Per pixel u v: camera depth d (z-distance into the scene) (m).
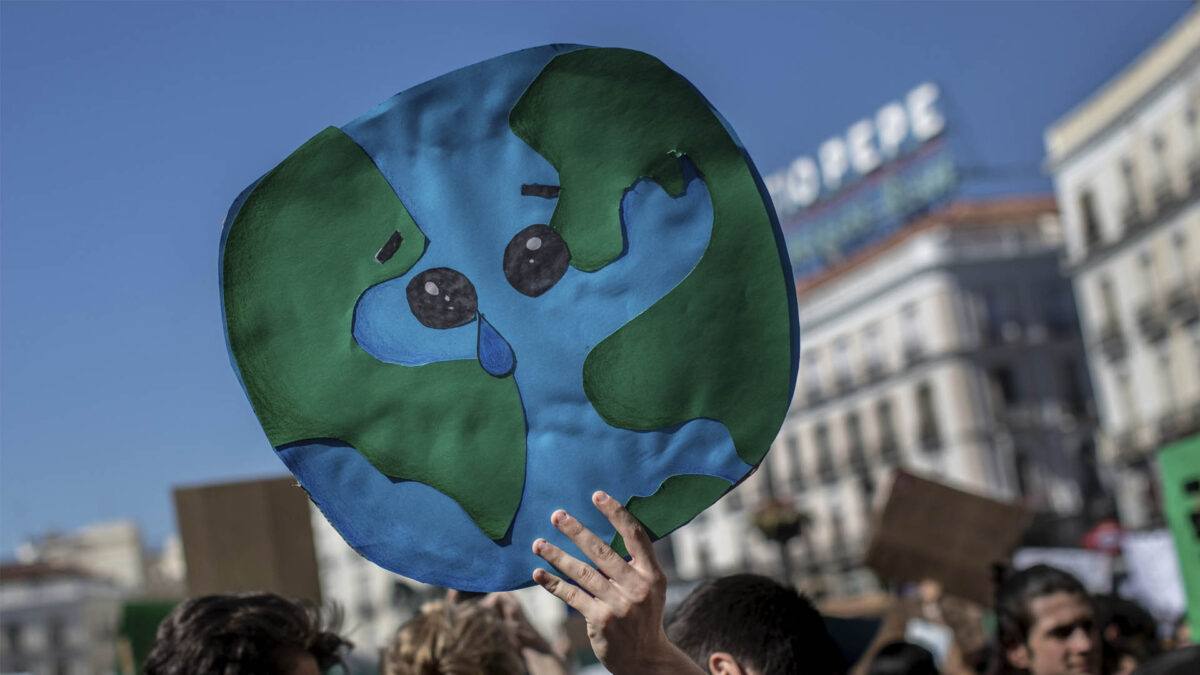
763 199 1.75
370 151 1.75
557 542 1.77
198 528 4.59
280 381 1.75
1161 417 40.31
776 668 2.51
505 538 1.77
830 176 59.22
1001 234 53.00
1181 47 37.12
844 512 57.19
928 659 4.12
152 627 4.73
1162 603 7.12
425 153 1.76
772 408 1.76
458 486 1.77
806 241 60.97
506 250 1.77
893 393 54.66
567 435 1.78
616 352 1.77
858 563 55.84
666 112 1.75
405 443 1.76
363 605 65.19
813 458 58.69
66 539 83.00
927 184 54.84
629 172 1.76
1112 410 43.00
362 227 1.76
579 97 1.75
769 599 2.59
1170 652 1.99
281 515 4.64
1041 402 52.09
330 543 66.81
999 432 51.34
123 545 82.44
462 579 1.76
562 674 3.22
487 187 1.77
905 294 53.62
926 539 6.14
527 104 1.75
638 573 1.72
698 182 1.76
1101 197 42.28
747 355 1.76
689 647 2.57
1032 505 50.59
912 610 6.08
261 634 2.42
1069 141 43.31
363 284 1.76
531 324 1.78
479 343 1.78
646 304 1.77
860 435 56.38
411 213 1.76
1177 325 39.50
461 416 1.77
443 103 1.75
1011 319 52.47
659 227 1.77
